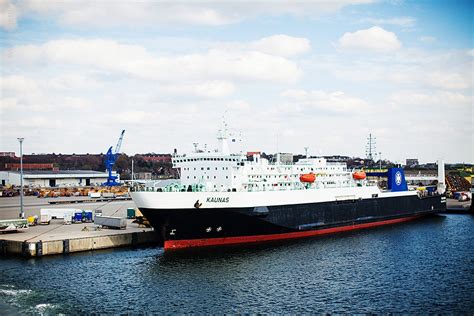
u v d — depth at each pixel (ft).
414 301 162.20
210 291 172.24
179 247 229.86
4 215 325.62
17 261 212.23
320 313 152.46
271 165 278.87
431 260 214.90
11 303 160.56
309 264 206.49
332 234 278.46
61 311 154.10
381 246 244.22
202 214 222.69
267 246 238.68
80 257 219.00
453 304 159.33
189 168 256.11
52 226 282.15
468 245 247.70
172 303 161.17
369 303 160.45
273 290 172.96
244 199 231.30
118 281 183.42
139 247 241.96
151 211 219.61
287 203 254.06
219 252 223.71
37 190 564.71
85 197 499.10
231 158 248.11
